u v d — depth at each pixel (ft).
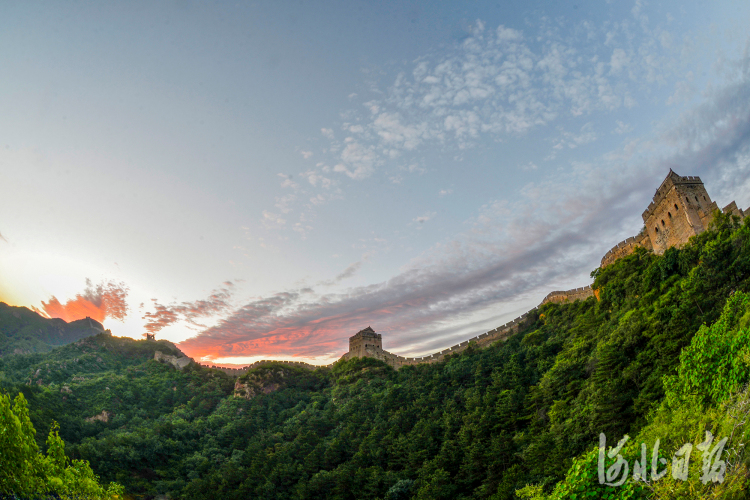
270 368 454.81
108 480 272.51
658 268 236.02
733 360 85.30
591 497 61.31
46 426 312.29
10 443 84.84
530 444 177.58
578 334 265.75
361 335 448.24
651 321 189.26
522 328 356.79
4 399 86.89
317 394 405.80
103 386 409.69
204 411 405.18
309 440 291.38
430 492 185.78
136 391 418.72
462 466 193.77
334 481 232.94
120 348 535.60
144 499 268.21
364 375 391.65
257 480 257.96
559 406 191.21
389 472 219.61
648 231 282.97
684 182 253.24
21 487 84.48
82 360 480.23
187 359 502.38
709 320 165.68
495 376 264.52
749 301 103.50
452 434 222.48
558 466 154.10
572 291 346.54
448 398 276.82
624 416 153.17
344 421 310.65
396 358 428.56
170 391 436.35
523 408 219.00
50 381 415.23
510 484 159.94
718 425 68.28
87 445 288.51
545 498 86.99
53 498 90.38
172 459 314.96
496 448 184.65
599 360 191.01
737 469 54.85
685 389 99.76
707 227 226.58
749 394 68.28
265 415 378.53
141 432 331.36
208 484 269.44
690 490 55.98
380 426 266.77
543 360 262.88
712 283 184.85
